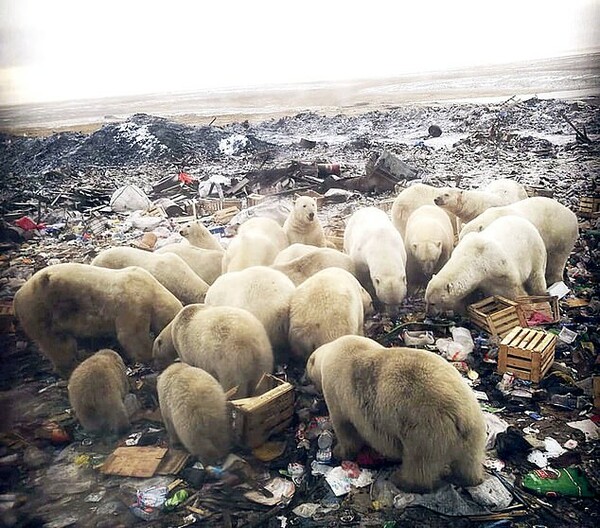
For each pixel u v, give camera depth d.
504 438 3.68
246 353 3.65
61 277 4.07
